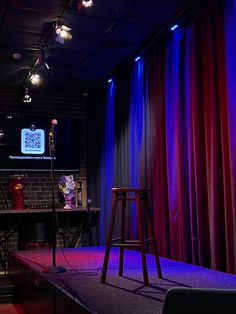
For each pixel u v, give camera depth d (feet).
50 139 12.36
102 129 21.21
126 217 18.11
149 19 14.25
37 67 18.28
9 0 12.60
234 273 11.28
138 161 17.22
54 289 10.14
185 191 13.84
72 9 13.30
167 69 15.06
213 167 12.20
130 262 13.50
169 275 11.08
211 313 4.44
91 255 15.49
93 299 8.55
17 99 21.38
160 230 15.39
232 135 11.38
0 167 20.58
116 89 19.77
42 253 16.37
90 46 16.44
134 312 7.59
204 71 12.88
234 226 11.16
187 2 13.10
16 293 15.44
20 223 20.62
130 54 17.42
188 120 13.61
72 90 22.16
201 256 12.69
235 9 11.52
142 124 17.03
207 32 12.81
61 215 21.44
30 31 14.85
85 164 22.53
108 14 13.76
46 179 21.56
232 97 11.48
